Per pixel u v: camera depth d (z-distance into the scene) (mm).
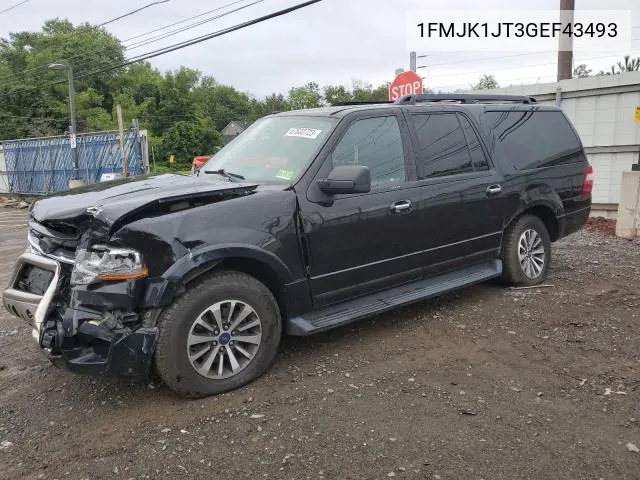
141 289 3371
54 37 69250
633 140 10859
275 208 3887
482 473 2854
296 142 4453
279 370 4078
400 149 4746
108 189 3959
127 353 3357
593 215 11383
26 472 2949
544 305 5387
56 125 54906
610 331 4723
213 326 3660
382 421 3352
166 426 3348
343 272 4309
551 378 3896
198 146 65938
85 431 3334
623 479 2803
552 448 3062
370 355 4324
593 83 11188
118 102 69625
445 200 4945
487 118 5617
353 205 4285
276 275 3918
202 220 3578
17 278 3908
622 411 3441
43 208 3709
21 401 3744
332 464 2941
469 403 3561
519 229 5801
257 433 3246
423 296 4883
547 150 6105
